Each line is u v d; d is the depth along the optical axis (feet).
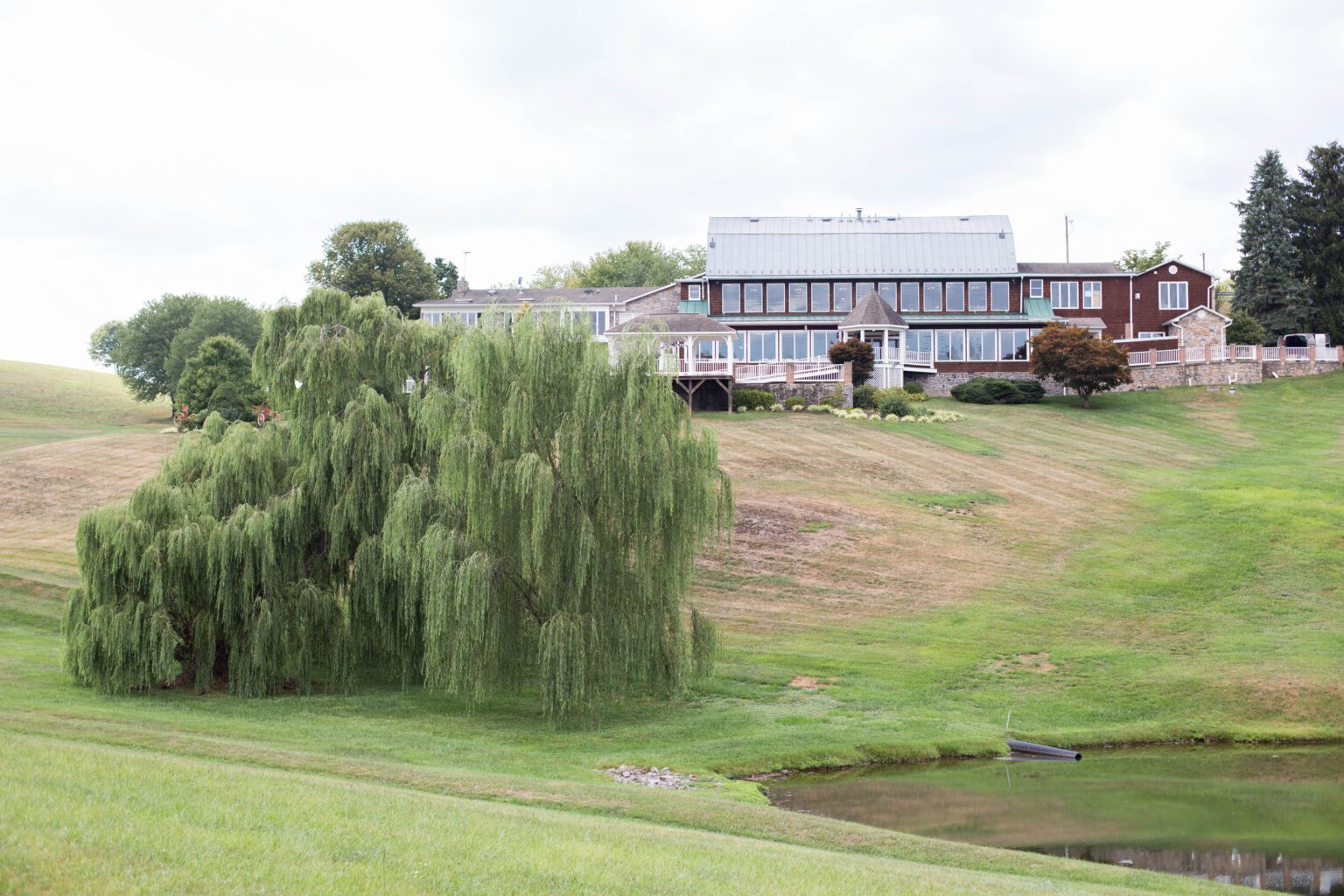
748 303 257.75
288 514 98.63
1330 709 100.89
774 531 145.59
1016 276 255.29
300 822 44.98
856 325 222.28
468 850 43.52
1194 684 106.01
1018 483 169.17
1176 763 89.71
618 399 92.94
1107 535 149.28
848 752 89.56
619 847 47.85
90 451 183.21
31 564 131.75
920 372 232.53
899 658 113.09
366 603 98.63
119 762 53.21
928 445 185.98
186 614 97.91
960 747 92.07
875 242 262.88
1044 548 144.46
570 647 88.63
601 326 271.08
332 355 102.53
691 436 95.40
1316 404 221.46
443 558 89.71
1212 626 120.88
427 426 95.81
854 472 169.78
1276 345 272.72
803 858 50.42
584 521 90.12
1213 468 179.32
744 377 212.64
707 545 139.95
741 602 126.93
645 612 92.73
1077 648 115.85
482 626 88.53
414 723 90.43
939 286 256.93
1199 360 236.22
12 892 33.47
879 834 61.36
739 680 107.04
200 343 287.89
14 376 347.77
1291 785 82.99
